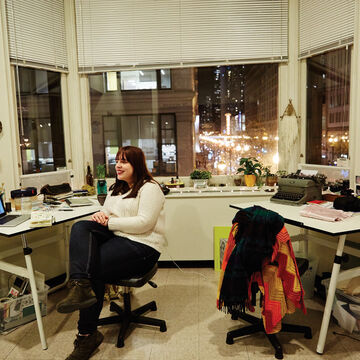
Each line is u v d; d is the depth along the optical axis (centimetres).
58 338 224
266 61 346
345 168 304
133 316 231
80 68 350
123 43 346
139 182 220
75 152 362
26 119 318
